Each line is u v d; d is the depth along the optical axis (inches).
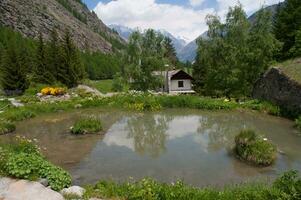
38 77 2406.5
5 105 1433.3
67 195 390.6
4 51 2677.2
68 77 2449.6
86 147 754.8
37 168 431.8
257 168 585.9
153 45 2037.4
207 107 1310.3
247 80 1583.4
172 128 962.1
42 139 850.8
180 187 420.5
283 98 1131.3
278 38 1918.1
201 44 1681.8
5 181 410.0
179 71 2541.8
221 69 1595.7
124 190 416.5
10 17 5841.5
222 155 670.5
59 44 2635.3
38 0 7765.8
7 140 855.1
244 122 1027.3
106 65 5147.6
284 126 949.2
